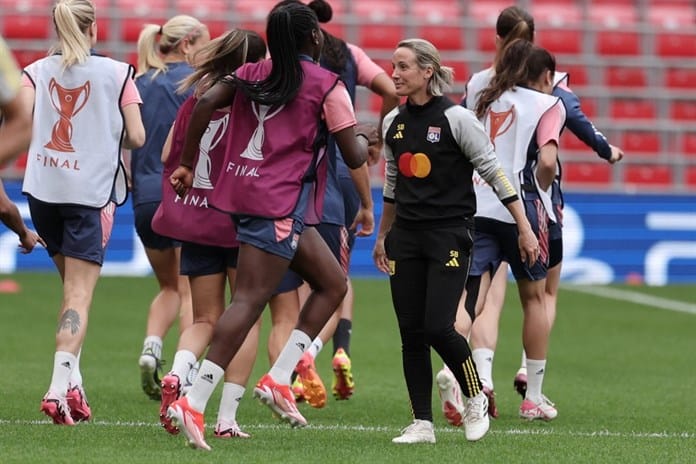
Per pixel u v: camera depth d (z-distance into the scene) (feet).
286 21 73.36
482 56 252.62
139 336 145.89
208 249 83.05
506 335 155.84
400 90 76.69
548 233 97.25
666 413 99.55
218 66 82.02
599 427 91.04
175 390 79.46
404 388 111.86
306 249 77.56
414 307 78.54
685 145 257.34
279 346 96.73
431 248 77.20
